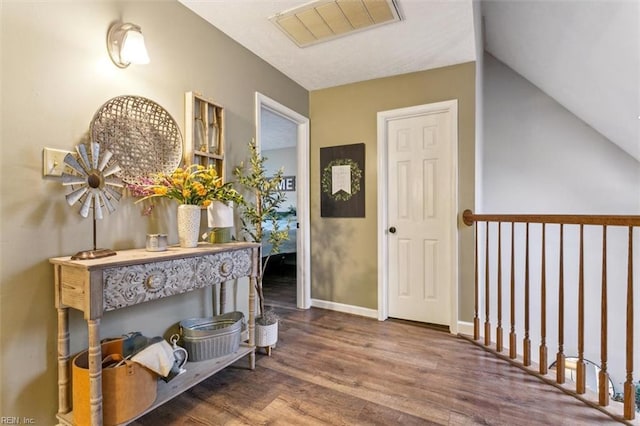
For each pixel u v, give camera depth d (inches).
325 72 113.9
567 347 129.9
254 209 95.7
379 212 118.6
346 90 125.3
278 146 262.8
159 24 71.0
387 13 78.9
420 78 112.0
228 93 90.0
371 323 114.4
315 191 132.6
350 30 86.7
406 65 108.0
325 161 130.0
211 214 77.8
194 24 79.4
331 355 88.4
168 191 66.5
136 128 66.1
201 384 72.9
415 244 116.5
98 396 49.0
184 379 64.4
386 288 119.9
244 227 96.1
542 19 94.5
